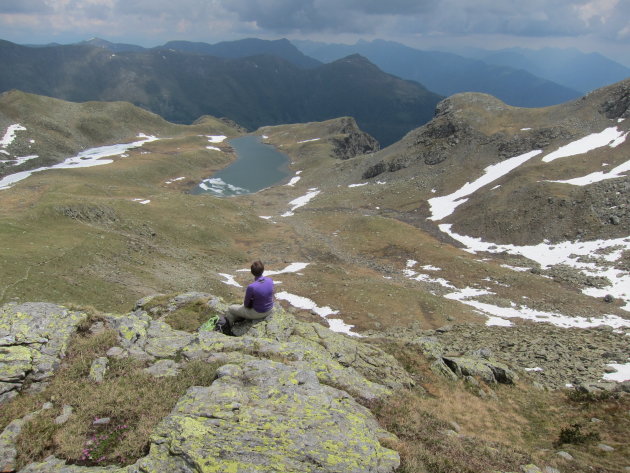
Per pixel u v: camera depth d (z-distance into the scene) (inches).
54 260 2240.4
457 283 3267.7
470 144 7071.9
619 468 631.2
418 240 4473.4
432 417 609.9
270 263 3718.0
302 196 7691.9
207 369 524.7
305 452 368.8
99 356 542.6
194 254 3553.2
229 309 709.9
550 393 1063.0
